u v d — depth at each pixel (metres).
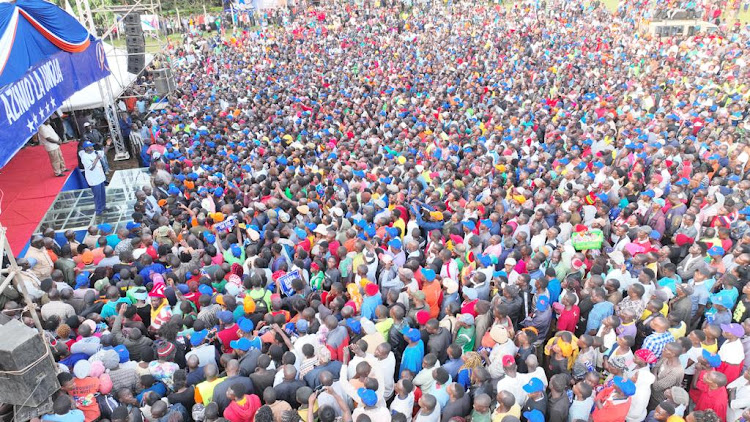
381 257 8.82
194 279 8.54
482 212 10.66
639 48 31.12
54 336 7.11
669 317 7.02
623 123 17.19
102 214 13.19
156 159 15.74
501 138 15.98
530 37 37.28
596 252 9.20
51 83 10.82
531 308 7.64
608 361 6.53
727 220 10.02
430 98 21.77
